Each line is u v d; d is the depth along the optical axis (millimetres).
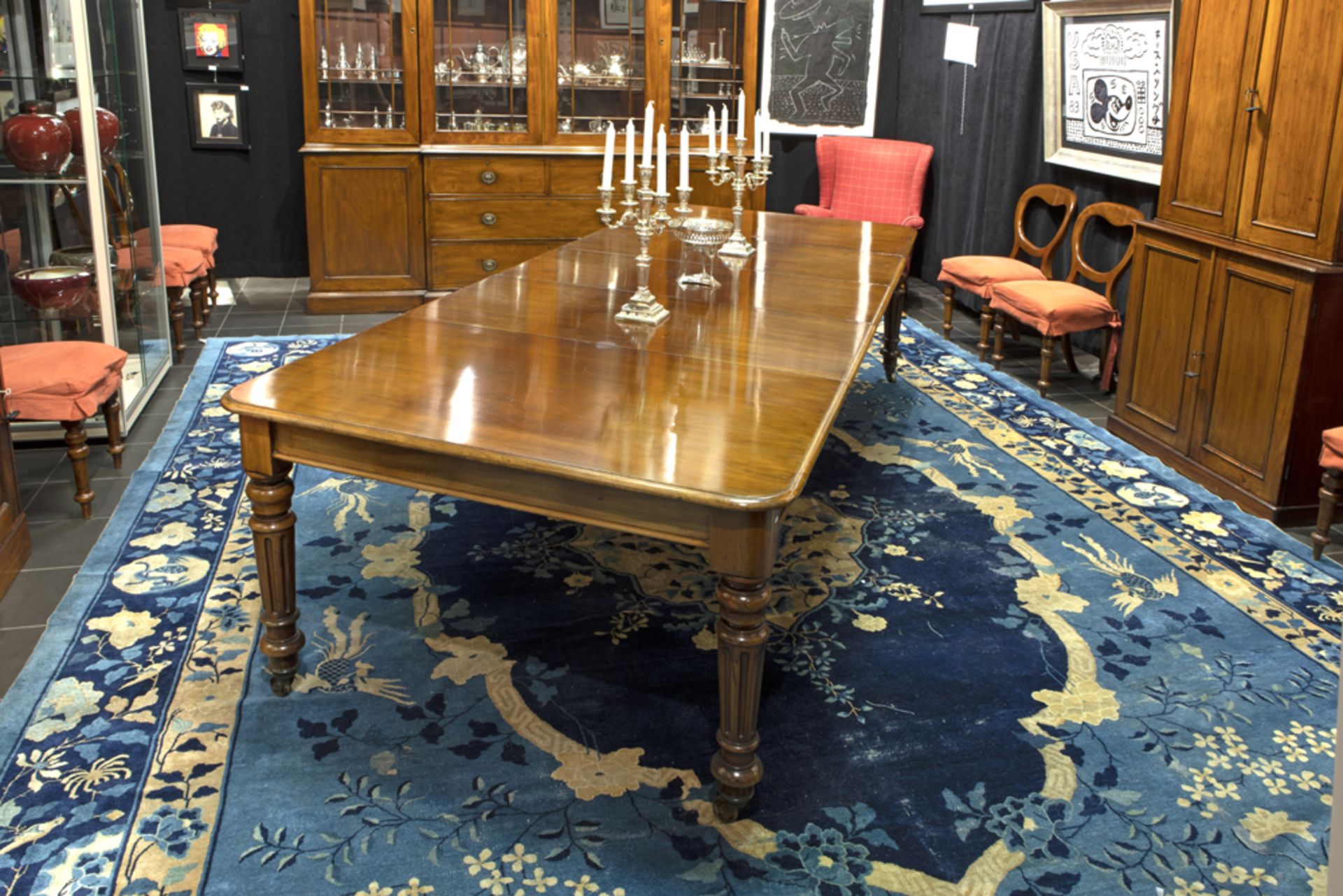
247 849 2295
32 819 2355
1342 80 3492
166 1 6738
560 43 6496
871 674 2998
